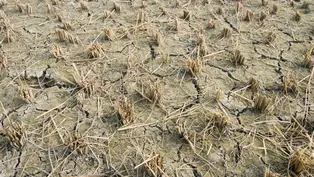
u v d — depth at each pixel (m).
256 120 3.00
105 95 3.28
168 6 4.75
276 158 2.67
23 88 3.24
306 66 3.61
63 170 2.61
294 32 4.20
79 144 2.74
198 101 3.21
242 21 4.41
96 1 4.89
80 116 3.07
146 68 3.63
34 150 2.76
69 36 4.00
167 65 3.67
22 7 4.59
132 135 2.88
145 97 3.20
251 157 2.69
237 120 3.00
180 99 3.23
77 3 4.85
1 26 4.25
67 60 3.74
